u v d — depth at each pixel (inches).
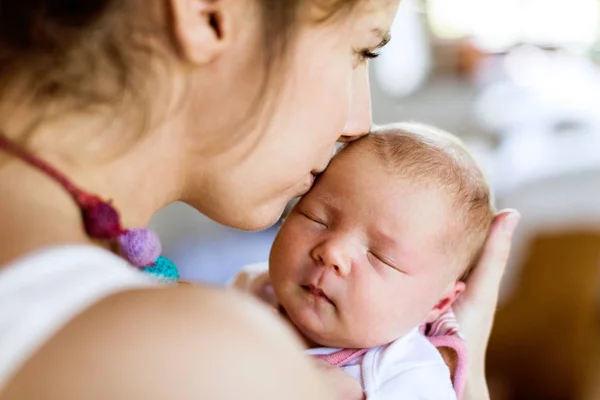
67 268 22.5
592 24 171.2
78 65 24.7
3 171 24.3
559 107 132.0
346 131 35.8
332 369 42.8
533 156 115.0
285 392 20.5
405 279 45.0
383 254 44.6
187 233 118.0
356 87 35.9
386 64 151.1
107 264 23.3
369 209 44.8
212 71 27.0
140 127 26.0
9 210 23.7
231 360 20.0
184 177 28.9
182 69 26.5
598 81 150.2
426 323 48.5
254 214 31.0
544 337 89.1
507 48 170.4
